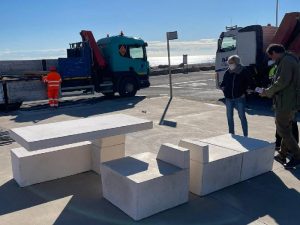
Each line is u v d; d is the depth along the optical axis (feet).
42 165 15.16
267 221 11.76
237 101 21.06
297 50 37.01
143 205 11.86
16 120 31.91
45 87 39.40
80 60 42.93
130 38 46.11
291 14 36.76
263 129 25.20
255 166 15.43
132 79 46.47
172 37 40.04
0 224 11.76
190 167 13.85
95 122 14.76
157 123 27.78
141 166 12.97
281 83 15.38
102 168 13.30
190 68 92.27
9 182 15.39
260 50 39.68
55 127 13.87
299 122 26.81
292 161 16.43
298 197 13.52
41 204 13.19
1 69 41.78
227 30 42.57
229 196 13.65
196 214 12.26
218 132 24.50
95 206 12.93
